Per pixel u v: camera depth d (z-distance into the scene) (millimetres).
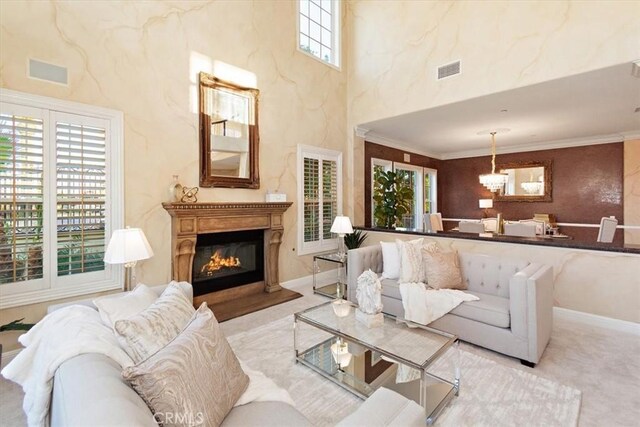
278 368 2500
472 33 4223
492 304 2791
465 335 2867
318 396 2148
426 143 7336
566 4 3506
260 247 4590
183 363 1211
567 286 3512
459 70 4348
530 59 3752
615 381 2301
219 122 4004
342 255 5004
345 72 5801
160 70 3502
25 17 2691
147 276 3424
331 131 5539
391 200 5828
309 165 5199
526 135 6461
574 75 3482
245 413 1354
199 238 3855
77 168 2965
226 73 4090
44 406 1215
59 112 2861
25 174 2711
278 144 4727
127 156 3262
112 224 3160
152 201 3451
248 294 4418
